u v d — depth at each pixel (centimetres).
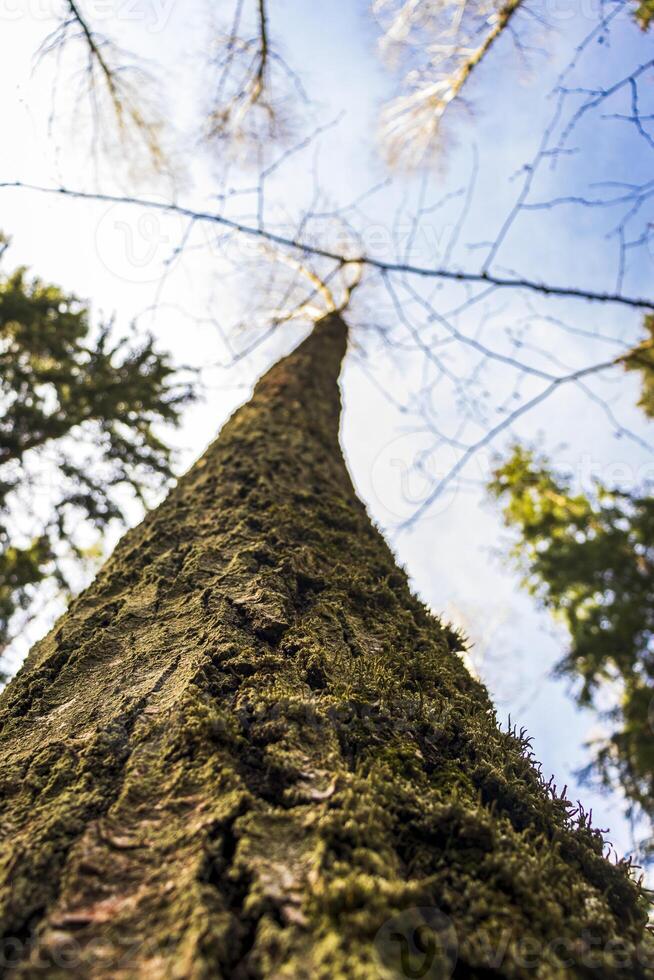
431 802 136
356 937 96
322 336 615
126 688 174
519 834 141
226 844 118
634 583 816
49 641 229
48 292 806
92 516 845
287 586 224
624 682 830
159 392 830
